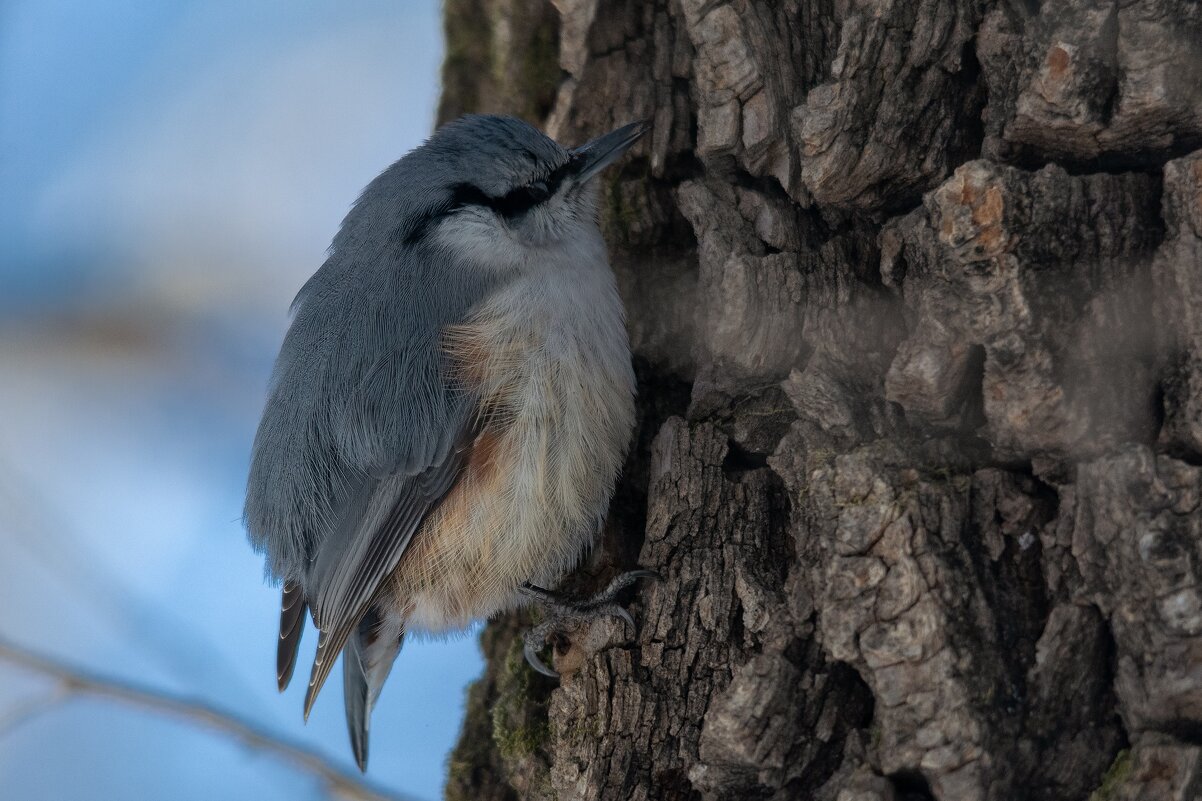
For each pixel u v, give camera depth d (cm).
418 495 733
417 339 732
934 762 493
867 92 584
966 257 514
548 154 725
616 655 616
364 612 748
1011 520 521
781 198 643
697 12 640
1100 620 496
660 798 586
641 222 738
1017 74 548
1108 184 518
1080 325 509
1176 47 498
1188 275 489
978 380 540
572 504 711
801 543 577
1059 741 493
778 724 546
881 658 509
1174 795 455
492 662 780
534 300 714
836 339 604
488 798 728
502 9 796
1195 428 481
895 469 537
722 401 646
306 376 756
